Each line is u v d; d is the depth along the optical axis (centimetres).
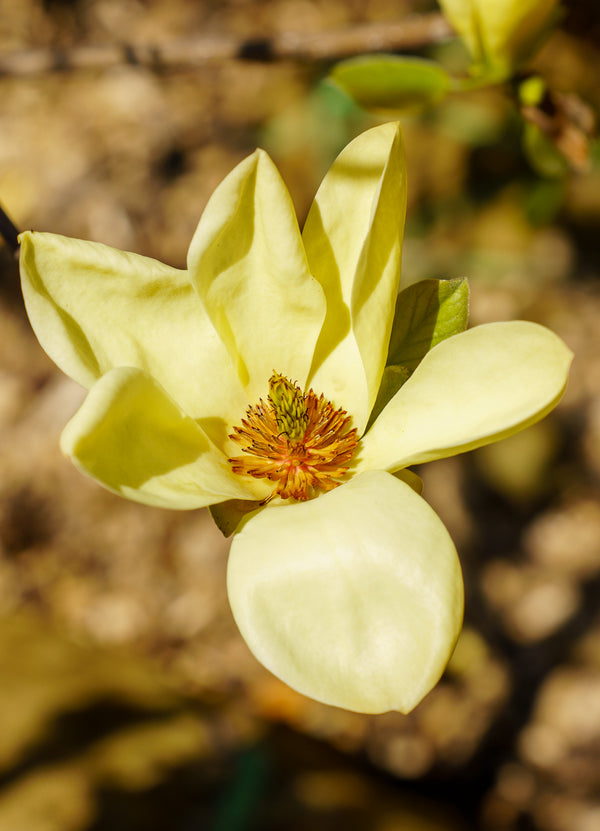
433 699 95
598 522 101
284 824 70
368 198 46
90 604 102
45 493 107
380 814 74
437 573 41
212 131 122
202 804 70
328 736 94
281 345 48
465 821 82
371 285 44
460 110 103
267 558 42
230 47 58
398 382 46
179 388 47
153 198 120
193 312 47
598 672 94
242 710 91
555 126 53
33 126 125
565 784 89
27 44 130
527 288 110
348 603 41
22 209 121
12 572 104
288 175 114
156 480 43
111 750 73
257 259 46
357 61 52
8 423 110
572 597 98
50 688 79
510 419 41
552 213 65
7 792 68
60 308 45
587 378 107
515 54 52
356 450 47
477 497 103
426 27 57
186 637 100
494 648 97
